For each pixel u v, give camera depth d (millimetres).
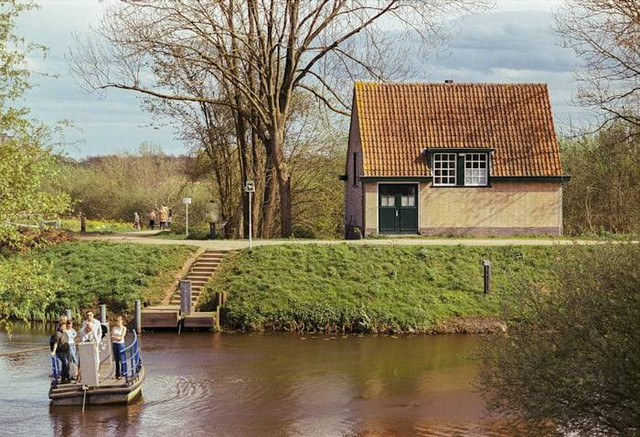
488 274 36125
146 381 26625
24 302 24016
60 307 36469
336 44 46938
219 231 53281
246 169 52375
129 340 32688
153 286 37594
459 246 39656
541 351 15828
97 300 36656
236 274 37875
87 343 23672
